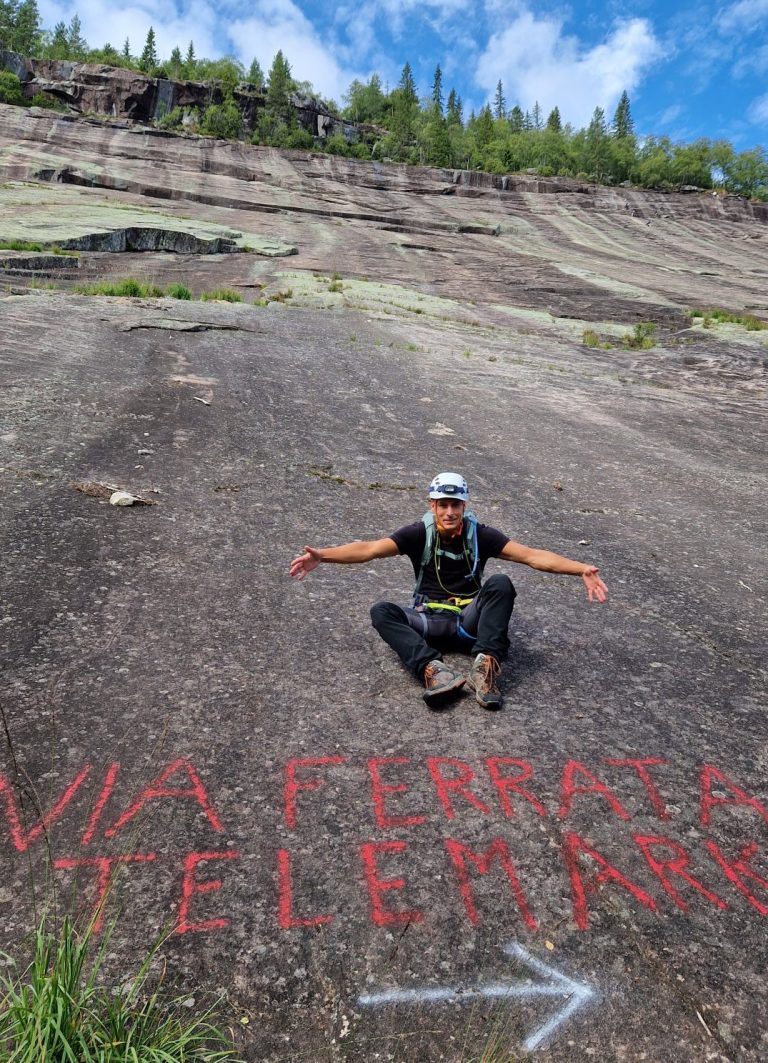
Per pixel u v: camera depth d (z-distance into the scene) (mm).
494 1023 1906
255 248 35750
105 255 29516
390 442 8586
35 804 2502
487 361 15633
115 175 54688
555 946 2135
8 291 16469
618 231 64562
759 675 3928
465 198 71438
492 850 2467
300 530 5449
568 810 2684
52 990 1650
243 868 2318
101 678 3250
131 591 4098
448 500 3371
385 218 55500
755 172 95438
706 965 2119
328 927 2141
